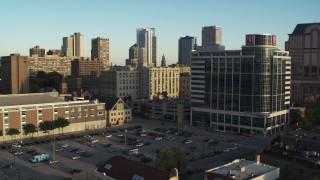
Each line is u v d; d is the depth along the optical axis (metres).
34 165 173.62
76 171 162.38
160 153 151.00
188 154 194.62
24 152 196.25
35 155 180.88
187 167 170.75
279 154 148.00
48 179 153.50
